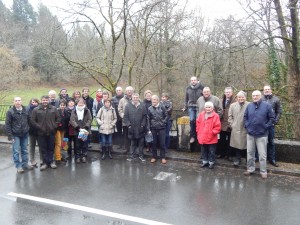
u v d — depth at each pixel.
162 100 7.96
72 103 7.45
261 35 9.86
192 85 7.55
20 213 4.70
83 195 5.37
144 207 4.86
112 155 7.95
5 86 21.50
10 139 6.59
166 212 4.68
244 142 6.54
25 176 6.42
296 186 5.71
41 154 7.08
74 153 7.82
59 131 7.31
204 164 6.87
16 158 6.68
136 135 7.29
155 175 6.40
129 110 7.26
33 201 5.14
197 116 7.21
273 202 5.01
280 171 6.34
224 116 7.05
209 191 5.50
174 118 8.74
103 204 4.99
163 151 7.33
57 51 9.77
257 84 15.85
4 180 6.18
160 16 11.11
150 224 4.32
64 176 6.39
